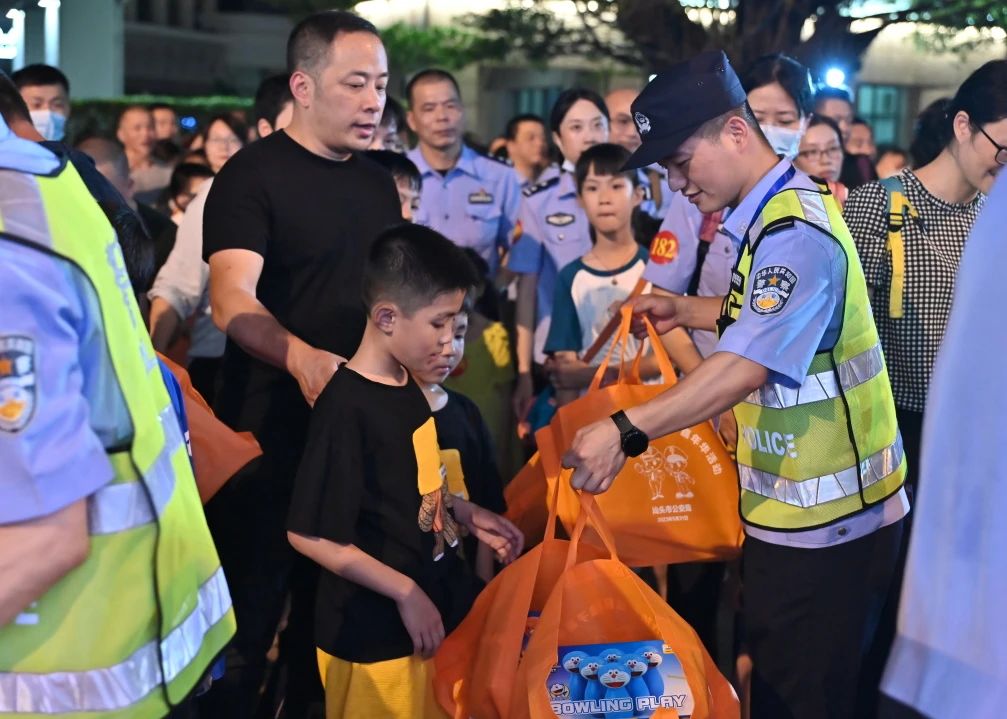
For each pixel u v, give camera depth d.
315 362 2.89
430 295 2.74
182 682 1.95
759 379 2.64
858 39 12.20
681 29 12.23
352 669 2.87
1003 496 1.48
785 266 2.63
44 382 1.69
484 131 17.66
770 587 2.86
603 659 2.57
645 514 3.13
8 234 1.71
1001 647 1.48
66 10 16.52
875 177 6.67
